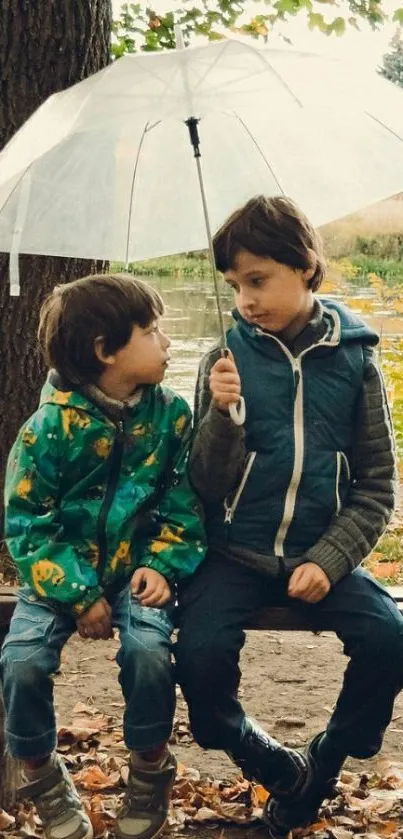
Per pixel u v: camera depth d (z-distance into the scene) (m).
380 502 2.91
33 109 5.44
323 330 2.93
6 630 3.02
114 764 3.71
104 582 2.83
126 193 2.99
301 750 3.56
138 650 2.71
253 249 2.78
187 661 2.79
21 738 2.73
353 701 2.91
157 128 3.01
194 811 3.41
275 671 4.59
